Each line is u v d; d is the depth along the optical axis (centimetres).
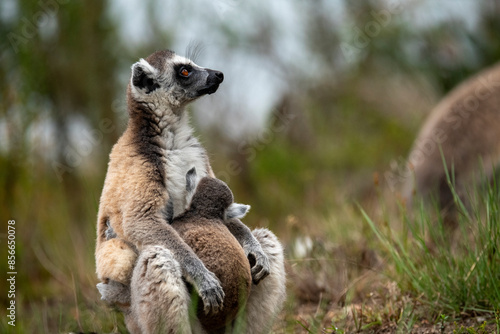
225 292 677
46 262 1245
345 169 1816
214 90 831
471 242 913
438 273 823
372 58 1998
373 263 970
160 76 805
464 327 725
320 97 1986
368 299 877
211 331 716
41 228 1340
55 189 1465
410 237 996
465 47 1959
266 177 1728
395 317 780
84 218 1356
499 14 1978
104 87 1642
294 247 1081
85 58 1636
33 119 1480
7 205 1351
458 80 1914
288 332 781
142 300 659
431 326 755
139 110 794
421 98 1941
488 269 777
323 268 970
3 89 1472
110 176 743
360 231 1099
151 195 713
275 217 1550
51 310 1049
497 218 818
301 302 930
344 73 2006
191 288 680
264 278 722
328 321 830
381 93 1961
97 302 931
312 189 1612
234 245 689
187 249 675
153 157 753
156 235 686
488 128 1298
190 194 729
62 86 1599
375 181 1026
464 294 782
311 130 1920
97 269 714
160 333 656
